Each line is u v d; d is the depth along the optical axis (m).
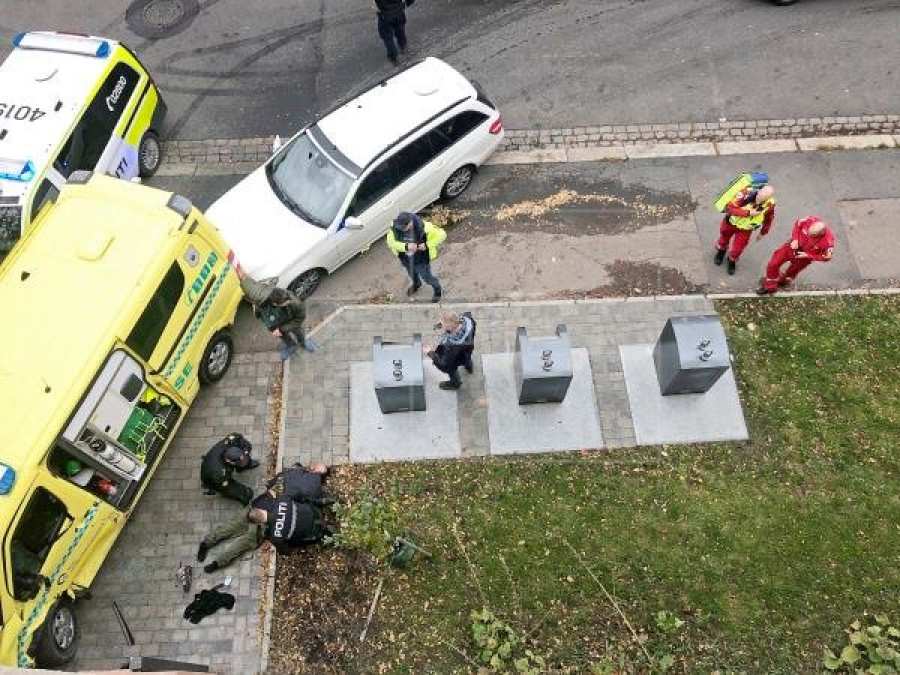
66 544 7.45
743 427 9.01
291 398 9.36
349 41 12.62
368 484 8.77
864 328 9.68
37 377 7.26
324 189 9.84
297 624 8.03
